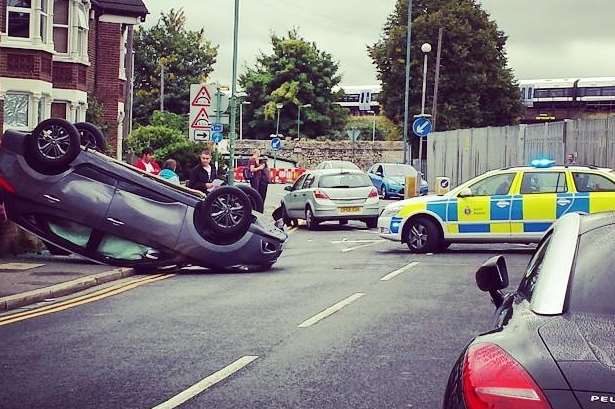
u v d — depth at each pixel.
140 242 15.71
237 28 30.36
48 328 10.47
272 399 7.16
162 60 83.62
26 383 7.77
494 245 21.77
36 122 27.02
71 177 15.65
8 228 17.44
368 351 8.98
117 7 36.94
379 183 49.03
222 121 26.03
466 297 12.80
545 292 4.26
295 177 64.94
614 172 18.83
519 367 3.60
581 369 3.52
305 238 24.69
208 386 7.59
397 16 72.69
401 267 16.86
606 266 4.33
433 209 19.48
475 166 39.09
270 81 92.75
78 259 17.12
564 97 77.88
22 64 26.66
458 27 68.50
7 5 26.75
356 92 104.56
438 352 8.94
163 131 38.31
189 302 12.43
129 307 12.03
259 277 15.47
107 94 37.22
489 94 70.75
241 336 9.80
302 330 10.16
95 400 7.18
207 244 15.77
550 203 18.66
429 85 68.94
